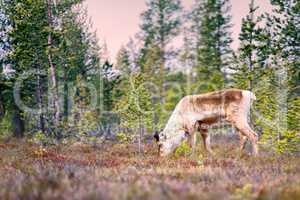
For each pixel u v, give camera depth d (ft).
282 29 91.30
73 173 25.93
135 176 25.16
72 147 66.95
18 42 82.33
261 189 20.49
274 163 37.09
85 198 16.99
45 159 42.16
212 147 66.95
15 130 105.09
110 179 24.17
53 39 78.95
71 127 77.71
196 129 49.26
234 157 45.01
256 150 47.57
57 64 89.45
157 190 18.40
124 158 45.70
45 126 81.82
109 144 76.18
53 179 22.56
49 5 76.74
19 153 51.19
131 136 68.39
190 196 17.56
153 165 36.22
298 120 58.18
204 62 137.69
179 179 24.81
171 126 49.80
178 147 53.06
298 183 22.94
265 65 77.71
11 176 26.55
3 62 86.84
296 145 53.78
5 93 97.81
